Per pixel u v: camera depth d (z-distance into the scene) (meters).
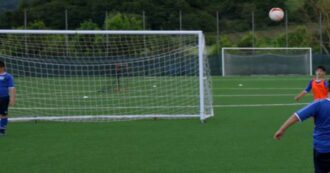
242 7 63.25
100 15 56.19
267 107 17.92
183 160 8.80
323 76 11.38
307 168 8.13
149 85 26.73
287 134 11.58
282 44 49.81
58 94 22.95
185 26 57.78
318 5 55.66
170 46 27.91
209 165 8.39
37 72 25.89
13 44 24.50
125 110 17.72
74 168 8.23
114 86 23.97
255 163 8.52
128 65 27.27
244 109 17.33
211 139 11.00
